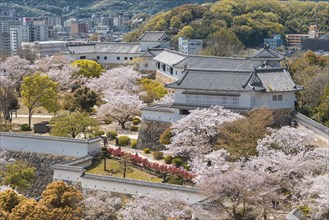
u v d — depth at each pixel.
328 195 36.62
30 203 37.84
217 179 38.47
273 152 45.53
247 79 58.81
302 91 69.06
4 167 54.06
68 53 111.50
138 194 44.97
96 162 54.22
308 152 44.50
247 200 37.47
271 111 56.72
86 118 61.78
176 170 48.88
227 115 54.03
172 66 85.88
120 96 70.06
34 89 71.94
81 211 39.31
